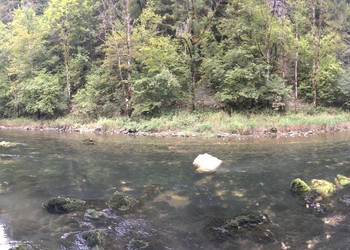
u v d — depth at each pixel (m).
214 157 11.81
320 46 27.50
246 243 5.72
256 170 10.56
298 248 5.47
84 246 5.70
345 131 19.98
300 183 8.20
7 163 12.65
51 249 5.61
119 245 5.75
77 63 33.72
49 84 31.55
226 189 8.72
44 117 32.84
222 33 27.06
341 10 38.25
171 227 6.45
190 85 27.14
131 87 26.17
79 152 14.98
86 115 29.34
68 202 7.55
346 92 25.45
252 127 20.61
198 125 21.80
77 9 34.34
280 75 26.47
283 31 25.31
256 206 7.41
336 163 10.97
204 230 6.27
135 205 7.68
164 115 25.28
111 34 30.52
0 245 5.75
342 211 6.93
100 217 6.99
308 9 29.64
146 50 26.75
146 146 16.45
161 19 29.33
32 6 44.28
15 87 34.03
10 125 32.28
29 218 7.03
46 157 13.81
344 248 5.41
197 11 29.03
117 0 34.19
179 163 12.08
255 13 25.64
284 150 13.91
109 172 10.95
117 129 24.28
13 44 34.31
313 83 25.22
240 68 24.45
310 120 21.47
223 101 25.19
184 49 28.41
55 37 36.19
